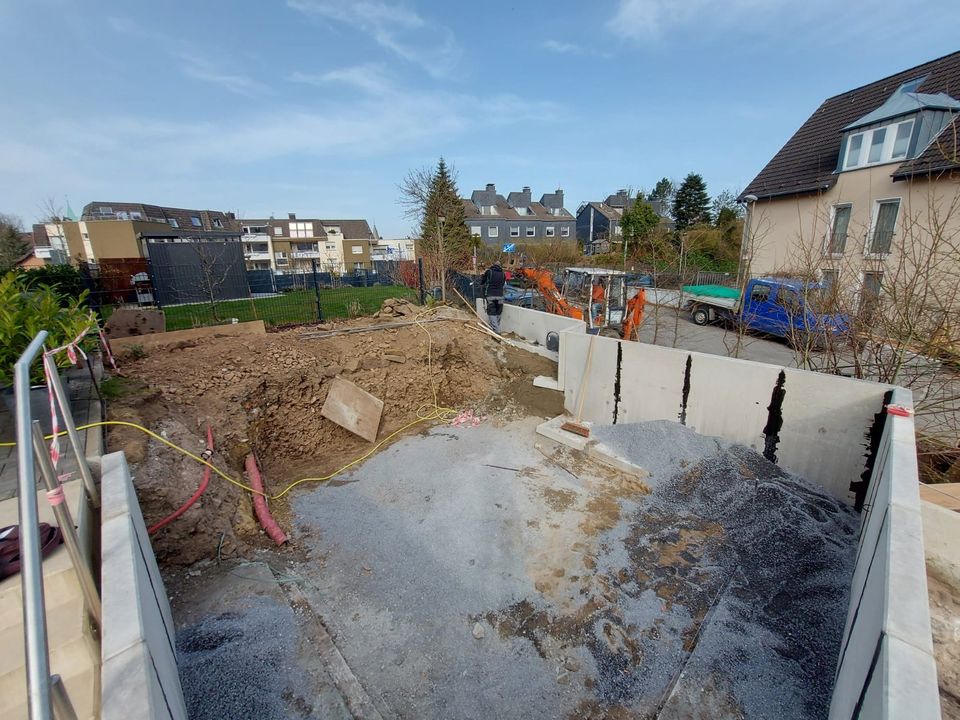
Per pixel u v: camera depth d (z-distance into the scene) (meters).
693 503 4.88
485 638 3.48
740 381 5.39
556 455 6.14
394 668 3.24
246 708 2.77
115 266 15.34
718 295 16.23
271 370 6.91
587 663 3.27
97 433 4.27
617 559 4.22
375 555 4.36
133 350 7.26
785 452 5.12
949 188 10.20
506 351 9.52
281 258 50.34
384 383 7.77
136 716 1.60
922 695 1.52
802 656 3.07
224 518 4.44
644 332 15.08
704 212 36.66
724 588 3.79
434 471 5.89
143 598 2.18
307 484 5.75
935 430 5.57
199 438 5.35
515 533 4.64
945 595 3.27
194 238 25.22
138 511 3.14
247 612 3.46
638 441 5.96
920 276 5.81
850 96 16.94
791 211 16.05
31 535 1.50
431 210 26.84
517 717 2.93
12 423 4.20
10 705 2.05
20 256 30.75
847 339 6.14
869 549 2.87
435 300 13.54
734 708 2.80
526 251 29.86
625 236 19.92
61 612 2.30
